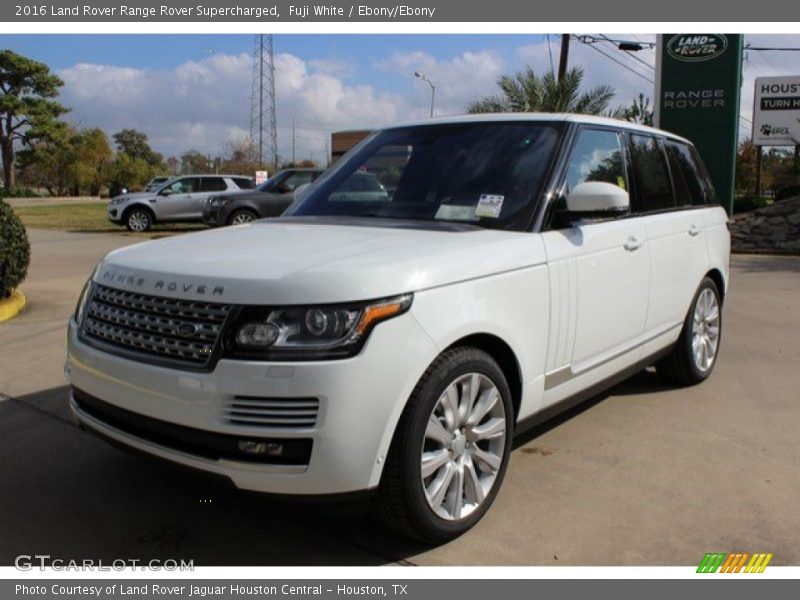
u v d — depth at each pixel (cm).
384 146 460
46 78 5791
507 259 343
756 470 411
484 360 330
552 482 394
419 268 304
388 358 287
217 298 288
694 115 1795
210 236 374
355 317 282
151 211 2192
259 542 334
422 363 297
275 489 283
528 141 412
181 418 291
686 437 460
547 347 372
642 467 414
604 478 400
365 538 337
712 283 573
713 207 584
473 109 1797
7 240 811
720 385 570
